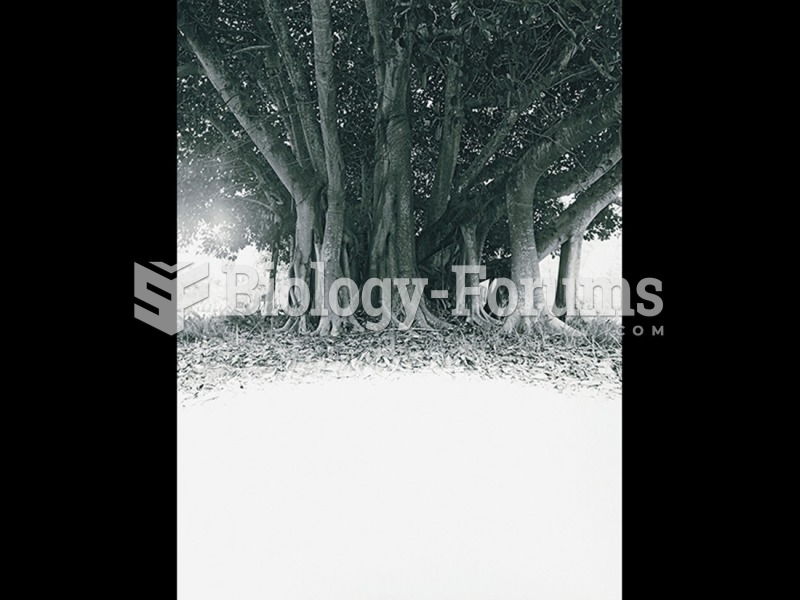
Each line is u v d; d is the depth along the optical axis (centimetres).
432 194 912
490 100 873
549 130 863
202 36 862
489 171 905
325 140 864
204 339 820
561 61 850
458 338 844
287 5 875
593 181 876
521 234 875
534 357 815
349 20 859
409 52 850
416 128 902
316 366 796
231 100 873
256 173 900
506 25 834
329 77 845
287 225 885
